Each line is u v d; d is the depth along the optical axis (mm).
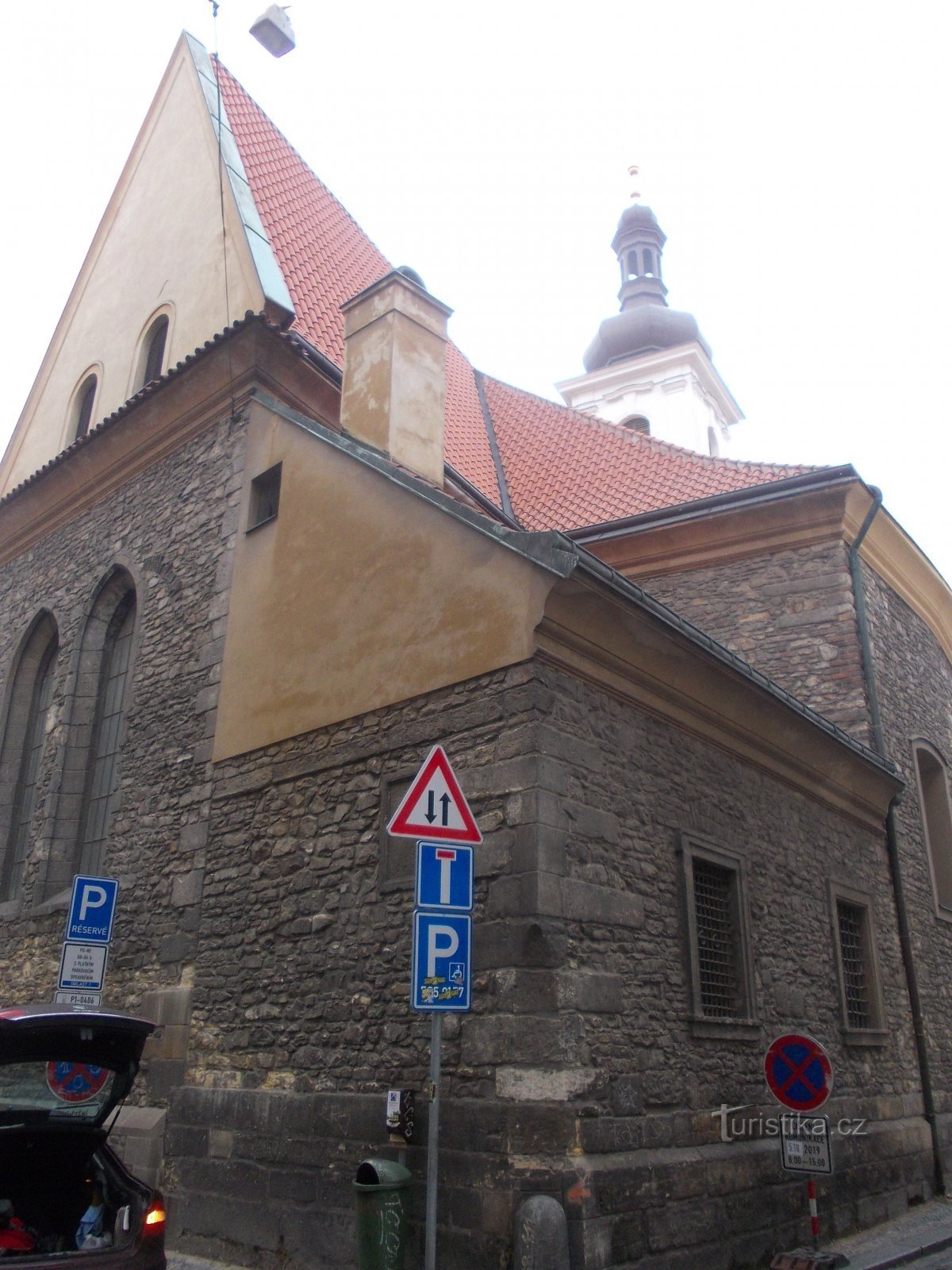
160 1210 5676
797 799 10797
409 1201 6887
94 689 13227
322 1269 7395
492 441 18906
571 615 7777
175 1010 9625
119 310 15828
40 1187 6137
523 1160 6477
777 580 14094
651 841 8242
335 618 9422
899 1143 10719
